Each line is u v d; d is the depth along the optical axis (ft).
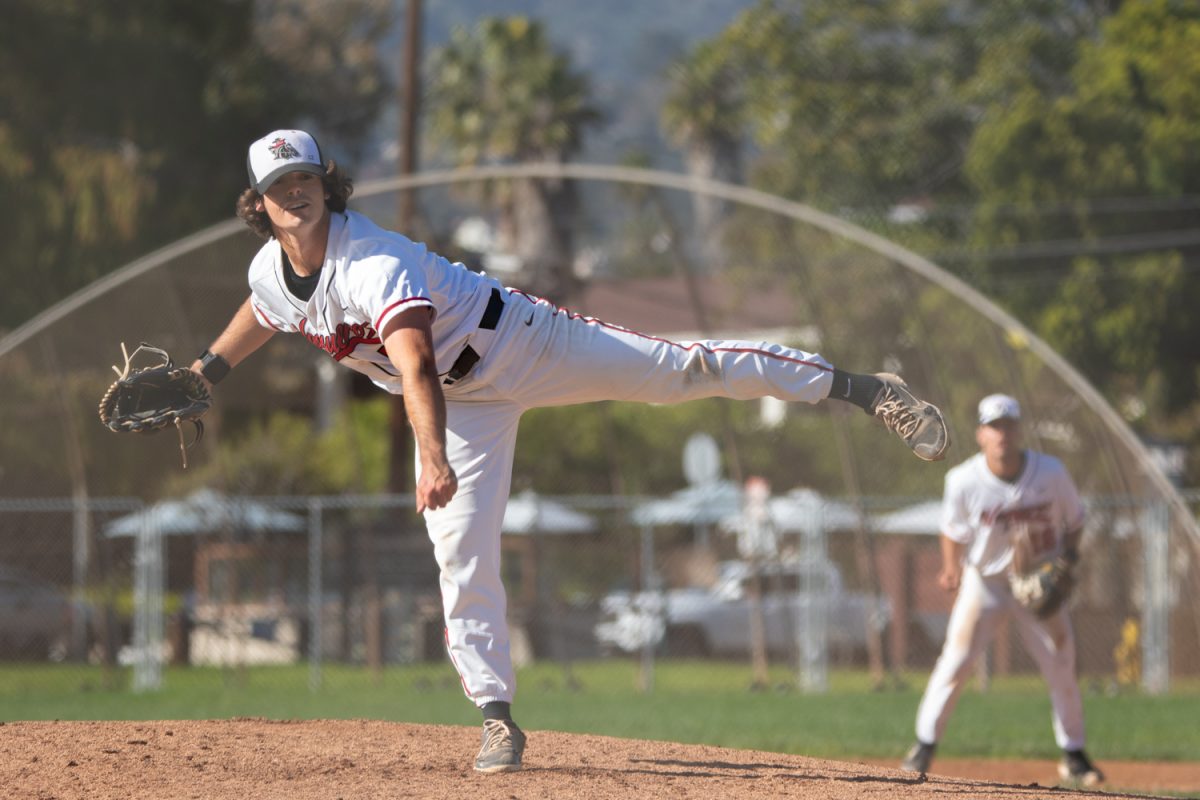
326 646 194.49
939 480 189.06
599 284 235.40
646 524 177.88
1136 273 276.82
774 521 189.06
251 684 170.09
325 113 380.17
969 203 350.84
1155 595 162.20
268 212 44.98
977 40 361.71
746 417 253.65
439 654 191.83
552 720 120.06
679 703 142.61
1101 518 168.55
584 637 205.87
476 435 48.19
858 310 189.78
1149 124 285.84
